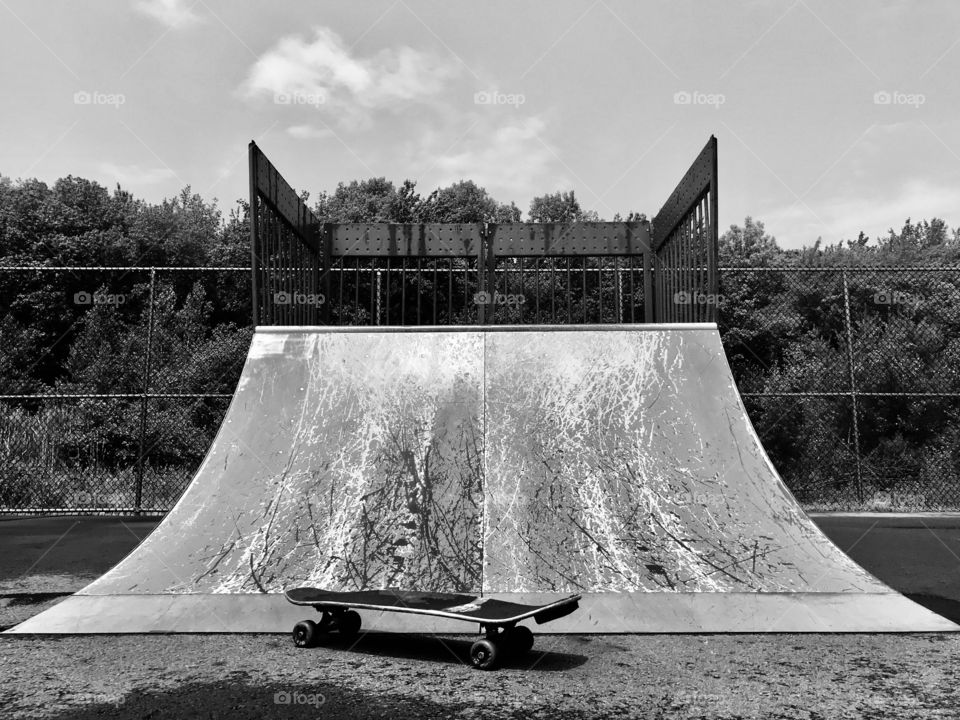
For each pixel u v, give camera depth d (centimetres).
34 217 2622
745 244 3250
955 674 272
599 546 357
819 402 1157
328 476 392
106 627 329
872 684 262
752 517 375
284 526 370
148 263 2767
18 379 1802
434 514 371
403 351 462
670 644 310
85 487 1055
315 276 680
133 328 1598
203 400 1429
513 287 1304
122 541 608
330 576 343
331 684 265
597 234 709
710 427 417
